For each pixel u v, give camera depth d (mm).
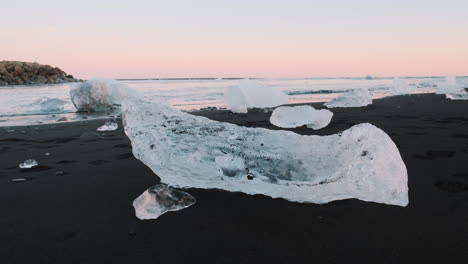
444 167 2025
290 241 1202
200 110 6391
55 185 1875
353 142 1567
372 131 1567
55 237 1259
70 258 1104
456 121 3994
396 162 1508
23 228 1337
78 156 2598
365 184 1487
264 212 1472
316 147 1670
